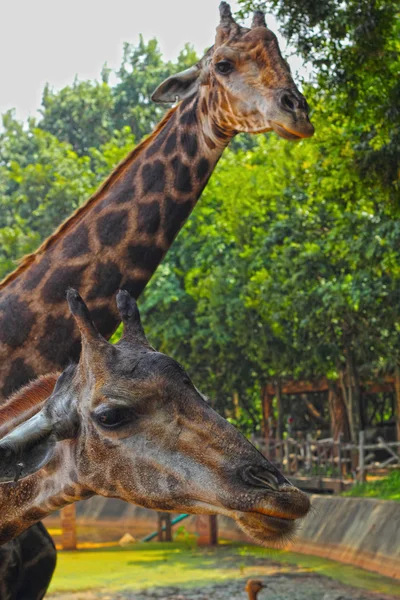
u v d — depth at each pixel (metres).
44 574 5.39
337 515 17.06
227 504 3.28
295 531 3.31
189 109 5.99
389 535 14.80
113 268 5.86
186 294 25.55
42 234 30.11
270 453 27.08
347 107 11.38
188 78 5.95
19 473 3.39
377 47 10.48
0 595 5.10
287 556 16.67
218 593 13.18
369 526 15.60
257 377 27.45
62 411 3.55
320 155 14.57
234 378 26.38
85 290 5.80
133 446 3.43
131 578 14.61
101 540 20.27
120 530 22.61
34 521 3.85
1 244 29.78
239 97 5.53
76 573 15.23
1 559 5.05
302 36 10.41
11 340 5.68
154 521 22.75
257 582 10.22
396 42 12.06
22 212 32.81
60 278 5.79
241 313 23.67
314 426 30.55
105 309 5.85
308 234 20.27
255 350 24.86
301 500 3.27
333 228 18.78
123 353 3.55
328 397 27.89
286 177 20.39
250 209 23.22
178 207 6.00
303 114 5.35
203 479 3.33
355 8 10.24
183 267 25.50
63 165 32.16
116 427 3.43
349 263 18.97
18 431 3.44
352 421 22.66
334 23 10.26
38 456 3.47
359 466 20.94
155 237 5.96
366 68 10.77
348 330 22.00
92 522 24.30
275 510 3.22
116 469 3.47
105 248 5.87
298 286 20.00
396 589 13.00
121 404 3.42
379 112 11.53
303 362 23.64
